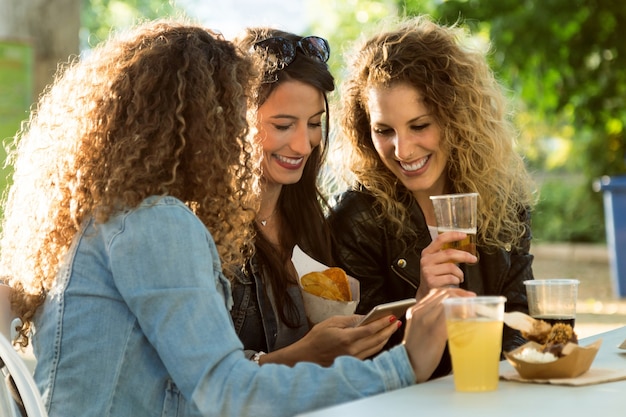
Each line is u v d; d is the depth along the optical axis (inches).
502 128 152.6
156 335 90.3
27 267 102.5
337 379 89.7
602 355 106.7
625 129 666.2
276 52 136.4
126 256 91.5
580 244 727.7
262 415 88.0
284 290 131.9
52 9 344.5
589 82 535.2
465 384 87.9
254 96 124.0
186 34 103.7
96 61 104.9
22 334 106.3
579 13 518.0
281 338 131.9
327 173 160.4
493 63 515.5
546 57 519.8
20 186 107.5
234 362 89.2
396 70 144.4
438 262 115.3
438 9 531.2
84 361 93.7
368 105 148.9
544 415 78.6
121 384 93.8
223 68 103.0
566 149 780.6
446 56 146.3
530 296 107.4
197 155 99.3
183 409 95.3
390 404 83.4
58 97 106.8
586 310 403.5
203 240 93.8
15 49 295.9
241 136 103.9
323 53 141.1
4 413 94.8
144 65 100.0
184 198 100.3
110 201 94.7
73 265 96.3
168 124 98.0
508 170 154.2
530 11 507.2
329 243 146.4
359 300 142.4
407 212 151.1
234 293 130.3
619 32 517.7
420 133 145.4
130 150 96.6
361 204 151.5
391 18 159.2
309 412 81.4
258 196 135.0
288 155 137.0
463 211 115.0
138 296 90.5
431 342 93.3
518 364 92.2
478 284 151.3
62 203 100.9
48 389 94.6
